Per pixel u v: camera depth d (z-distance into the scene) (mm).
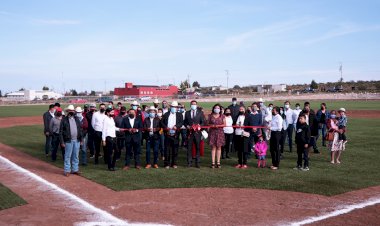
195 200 8578
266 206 8133
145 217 7418
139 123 12414
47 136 15102
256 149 12680
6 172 11781
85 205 8211
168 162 12539
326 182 10289
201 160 14062
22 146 18078
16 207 8062
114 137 12086
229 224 7012
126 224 7039
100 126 13375
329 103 59469
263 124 14141
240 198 8750
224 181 10445
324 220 7238
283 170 12023
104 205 8211
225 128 14180
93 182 10398
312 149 16516
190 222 7121
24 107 61719
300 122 12023
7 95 130625
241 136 12422
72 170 11477
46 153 15211
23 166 12820
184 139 16234
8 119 35531
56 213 7676
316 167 12469
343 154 15000
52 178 10930
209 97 85500
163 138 13867
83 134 13031
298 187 9750
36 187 9836
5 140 20500
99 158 14867
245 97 83438
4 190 9445
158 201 8500
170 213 7656
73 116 11516
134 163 13500
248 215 7531
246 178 10828
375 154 14930
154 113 12672
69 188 9719
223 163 13422
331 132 13188
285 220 7242
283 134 14875
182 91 126875
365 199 8664
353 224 7020
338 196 8922
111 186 9891
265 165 12992
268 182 10312
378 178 10781
